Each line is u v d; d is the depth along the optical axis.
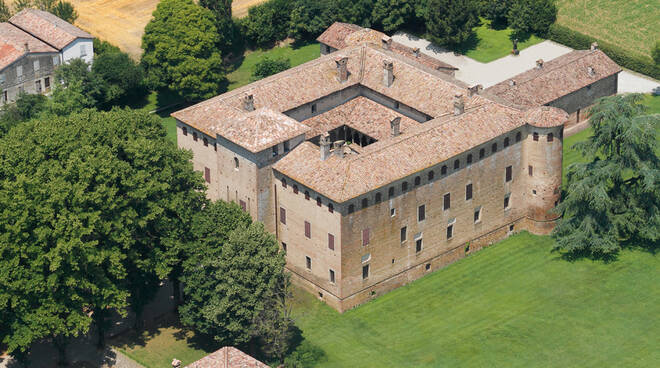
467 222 172.75
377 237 161.62
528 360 152.00
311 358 153.38
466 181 169.38
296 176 160.25
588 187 169.38
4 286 142.88
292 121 166.75
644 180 169.00
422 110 178.12
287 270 169.75
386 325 160.00
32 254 144.25
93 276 148.62
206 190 173.75
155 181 153.50
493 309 162.62
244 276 147.88
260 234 150.25
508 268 172.12
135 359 154.62
